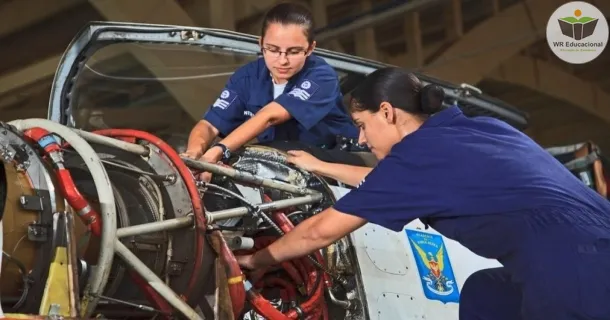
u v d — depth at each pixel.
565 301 2.09
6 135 1.99
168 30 3.36
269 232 2.68
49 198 1.94
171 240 2.20
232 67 4.56
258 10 7.05
